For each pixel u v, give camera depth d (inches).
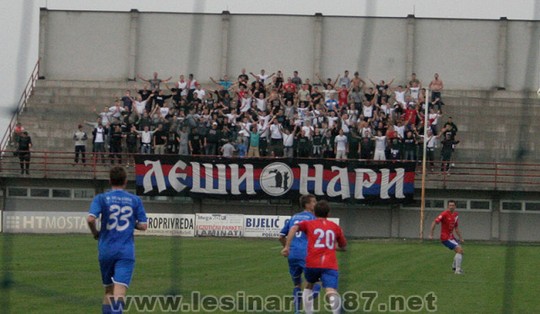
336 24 5275.6
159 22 5339.6
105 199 1401.3
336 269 1470.2
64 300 1811.0
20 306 1728.6
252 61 5369.1
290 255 1633.9
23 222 3907.5
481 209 4347.9
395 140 4215.1
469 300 1910.7
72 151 4569.4
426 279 2303.2
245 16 5354.3
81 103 4963.1
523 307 1836.9
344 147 4153.5
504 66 4975.4
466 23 5029.5
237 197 4143.7
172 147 4195.4
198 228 3976.4
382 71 5137.8
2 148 4345.5
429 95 4512.8
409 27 5088.6
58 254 2869.1
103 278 1432.1
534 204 4330.7
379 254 3105.3
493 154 4665.4
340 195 4094.5
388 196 4111.7
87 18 5315.0
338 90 4503.0
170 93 5260.8
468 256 3112.7
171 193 4111.7
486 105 4793.3
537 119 4633.4
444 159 4320.9
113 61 5329.7
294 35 5334.6
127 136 4244.6
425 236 4308.6
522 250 3508.9
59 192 4333.2
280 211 4320.9
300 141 4217.5
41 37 5275.6
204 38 5369.1
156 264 2591.0
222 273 2363.4
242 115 4411.9
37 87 5029.5
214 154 4224.9
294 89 4488.2
